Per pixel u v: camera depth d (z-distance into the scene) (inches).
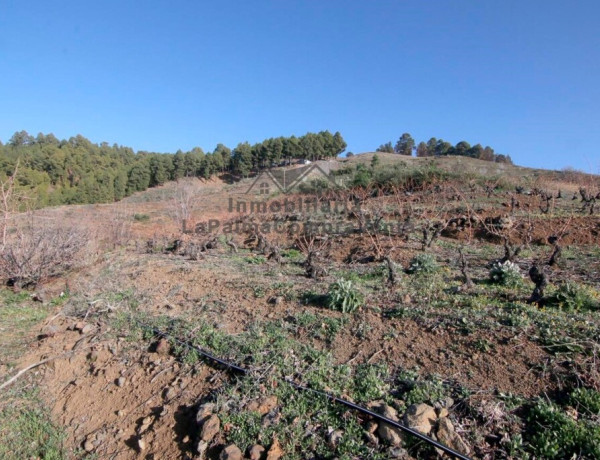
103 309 247.1
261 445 125.6
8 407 172.9
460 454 108.6
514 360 146.9
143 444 142.1
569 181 842.8
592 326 160.9
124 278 324.8
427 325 180.2
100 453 144.7
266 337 186.5
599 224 383.2
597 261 295.0
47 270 319.6
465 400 130.3
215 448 128.3
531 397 129.6
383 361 159.8
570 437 110.0
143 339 209.8
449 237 417.7
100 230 540.4
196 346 187.5
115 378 183.8
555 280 253.6
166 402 158.6
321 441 124.1
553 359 142.9
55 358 202.8
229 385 155.3
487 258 329.7
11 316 261.3
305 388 145.3
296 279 295.1
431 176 747.4
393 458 113.7
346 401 135.4
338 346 174.7
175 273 332.2
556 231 364.8
